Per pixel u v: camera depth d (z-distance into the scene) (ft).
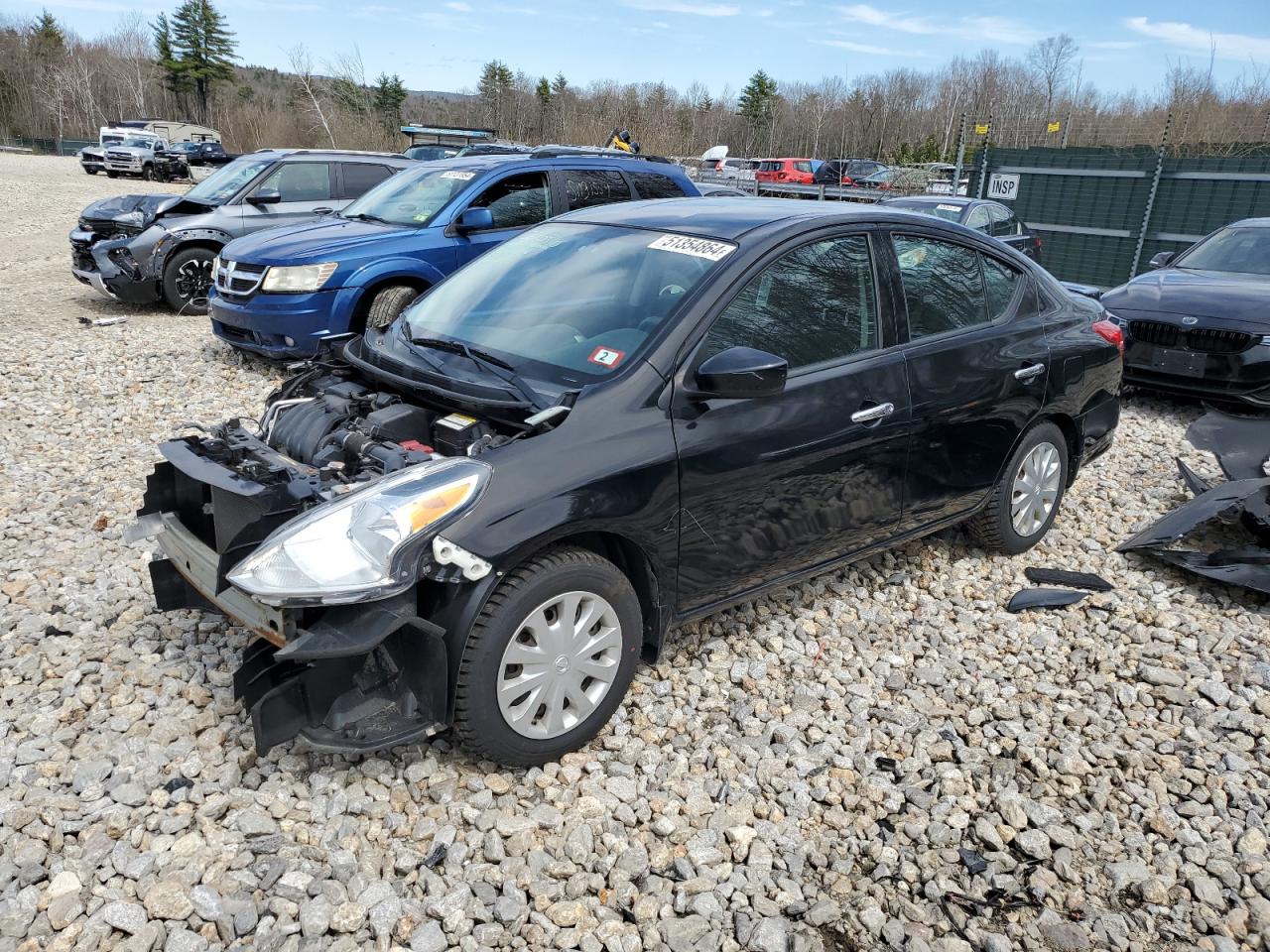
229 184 36.45
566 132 142.00
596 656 10.37
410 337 12.57
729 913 8.63
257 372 26.94
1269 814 10.10
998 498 15.10
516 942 8.14
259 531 9.18
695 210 13.47
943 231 14.08
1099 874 9.30
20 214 69.97
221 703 10.96
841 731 11.29
